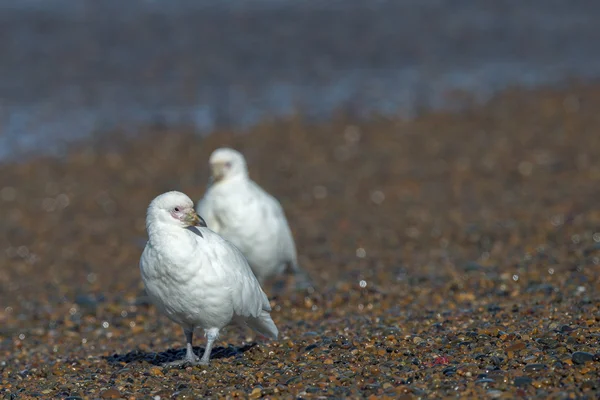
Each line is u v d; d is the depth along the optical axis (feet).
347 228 55.26
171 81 94.17
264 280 41.37
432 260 47.62
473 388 25.98
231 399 26.89
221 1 130.93
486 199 58.90
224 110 84.43
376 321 35.91
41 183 67.46
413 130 77.36
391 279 44.34
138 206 62.69
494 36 115.96
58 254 54.08
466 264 45.24
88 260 52.80
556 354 28.07
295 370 29.14
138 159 72.23
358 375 27.94
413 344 30.94
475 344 30.09
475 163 67.36
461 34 116.98
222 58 103.50
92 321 41.24
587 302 34.73
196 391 27.96
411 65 101.50
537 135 73.41
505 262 45.03
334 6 131.34
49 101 86.69
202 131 78.64
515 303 36.58
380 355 30.07
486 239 50.03
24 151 74.02
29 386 30.19
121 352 35.06
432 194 61.11
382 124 79.46
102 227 58.85
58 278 49.65
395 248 50.78
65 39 109.70
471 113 81.87
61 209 62.54
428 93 89.61
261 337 35.32
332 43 111.34
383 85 92.94
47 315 42.73
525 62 102.27
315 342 32.53
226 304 29.63
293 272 44.50
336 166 68.74
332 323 36.68
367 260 48.62
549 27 121.08
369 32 117.08
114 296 45.42
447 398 25.45
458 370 27.50
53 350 36.83
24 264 52.49
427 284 42.57
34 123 80.33
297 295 42.04
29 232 58.13
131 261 52.49
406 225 55.01
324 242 52.65
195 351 33.88
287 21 122.21
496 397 25.23
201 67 100.01
